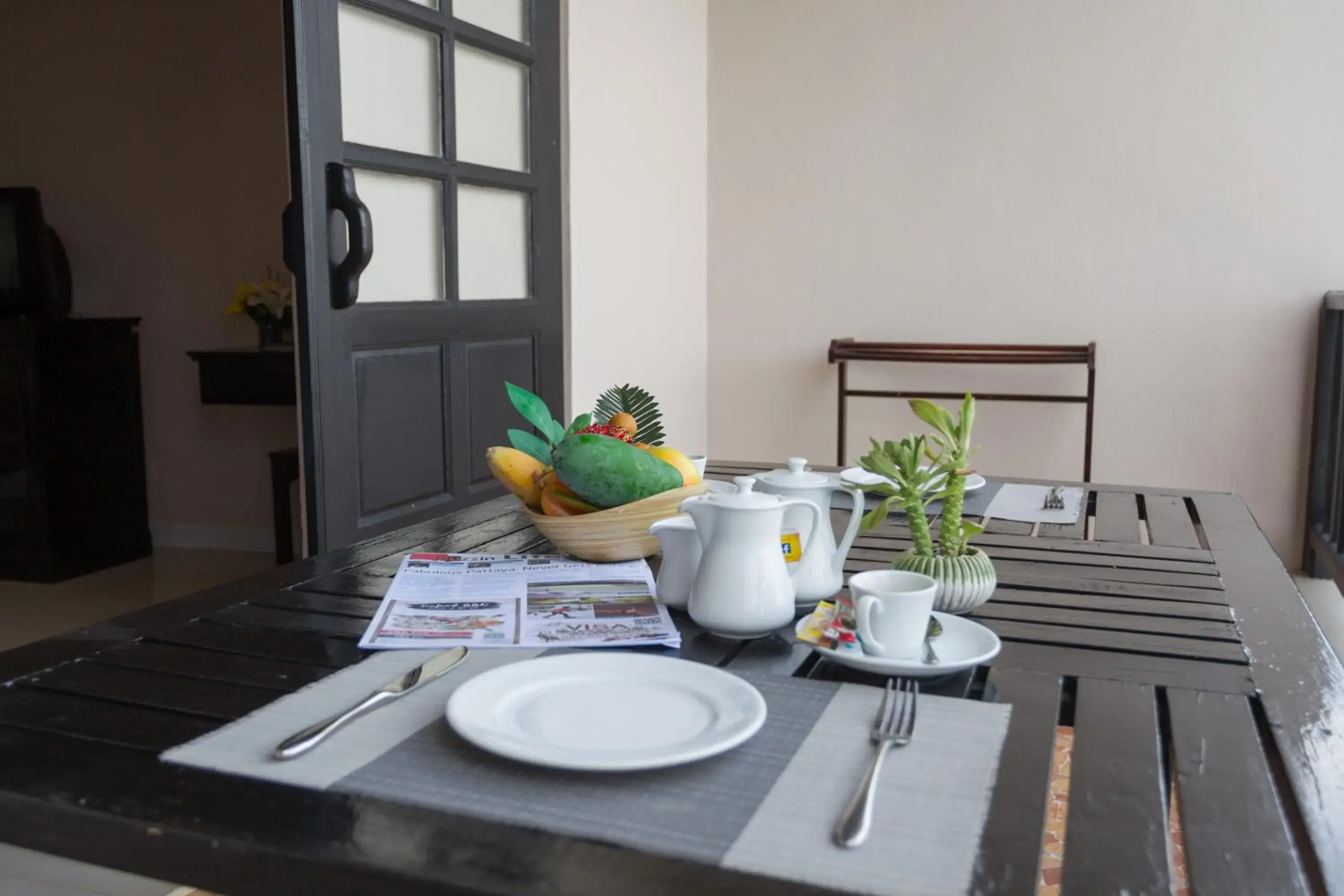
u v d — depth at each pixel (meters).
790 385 3.90
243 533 4.11
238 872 0.60
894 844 0.59
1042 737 0.74
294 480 3.59
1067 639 0.98
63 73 3.97
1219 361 3.40
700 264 3.90
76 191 4.02
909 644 0.89
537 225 2.85
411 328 2.34
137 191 3.97
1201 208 3.36
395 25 2.31
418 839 0.60
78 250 4.05
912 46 3.61
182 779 0.68
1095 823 0.62
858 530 1.13
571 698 0.77
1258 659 0.92
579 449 1.20
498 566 1.23
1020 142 3.52
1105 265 3.47
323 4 2.03
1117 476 3.54
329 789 0.66
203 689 0.85
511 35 2.72
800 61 3.75
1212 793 0.66
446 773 0.68
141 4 3.86
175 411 4.07
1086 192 3.46
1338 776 0.69
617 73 3.26
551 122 2.89
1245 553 1.34
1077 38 3.42
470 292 2.62
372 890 0.57
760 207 3.86
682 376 3.80
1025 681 0.86
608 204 3.25
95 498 3.81
